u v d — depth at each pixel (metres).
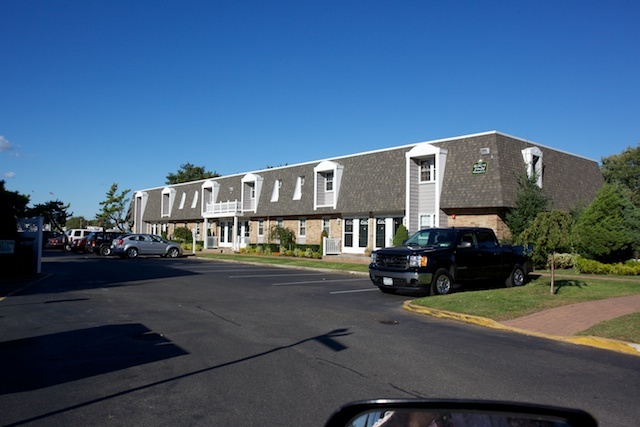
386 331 9.33
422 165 26.80
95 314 10.77
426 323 10.29
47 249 49.66
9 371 6.56
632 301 12.36
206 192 46.28
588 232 21.06
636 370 6.92
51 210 61.50
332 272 23.41
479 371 6.73
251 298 13.54
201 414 5.12
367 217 30.22
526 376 6.53
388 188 28.69
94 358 7.21
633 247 21.31
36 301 12.66
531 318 10.43
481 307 11.44
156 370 6.64
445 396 5.68
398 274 13.88
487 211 23.73
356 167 31.53
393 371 6.67
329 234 32.88
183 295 13.96
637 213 21.59
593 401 5.59
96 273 21.05
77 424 4.84
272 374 6.49
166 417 5.04
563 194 26.56
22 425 4.80
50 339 8.38
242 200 40.62
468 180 24.33
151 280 18.17
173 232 48.53
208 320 10.15
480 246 15.40
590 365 7.15
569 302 12.12
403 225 26.25
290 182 36.56
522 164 24.80
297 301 13.11
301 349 7.81
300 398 5.60
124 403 5.42
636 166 42.41
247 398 5.59
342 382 6.18
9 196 31.11
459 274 14.56
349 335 8.89
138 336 8.63
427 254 13.89
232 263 29.20
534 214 22.56
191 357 7.30
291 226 36.47
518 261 16.44
